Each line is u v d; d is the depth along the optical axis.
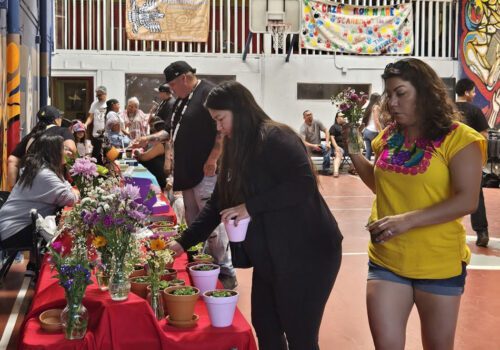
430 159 2.62
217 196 3.00
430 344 2.70
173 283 3.19
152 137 6.33
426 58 17.45
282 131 2.68
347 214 9.82
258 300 2.87
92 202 2.99
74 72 16.27
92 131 13.37
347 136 2.99
